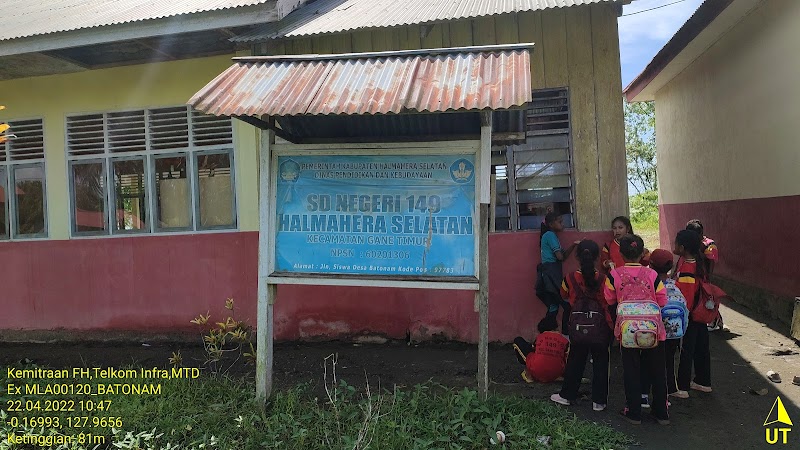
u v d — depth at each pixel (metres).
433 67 3.92
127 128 6.70
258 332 4.14
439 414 3.87
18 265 6.88
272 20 5.31
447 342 5.95
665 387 3.94
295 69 4.09
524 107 3.30
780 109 6.55
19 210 7.04
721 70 8.38
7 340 6.88
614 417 4.06
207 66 6.45
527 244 5.71
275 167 4.17
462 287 3.86
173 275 6.49
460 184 3.94
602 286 4.21
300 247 4.12
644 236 15.91
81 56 6.47
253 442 3.60
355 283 3.97
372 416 3.74
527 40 5.70
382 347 5.97
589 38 5.57
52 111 6.87
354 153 4.07
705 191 9.28
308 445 3.57
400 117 4.67
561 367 4.68
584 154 5.59
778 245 6.66
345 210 4.08
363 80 3.82
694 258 4.44
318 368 5.32
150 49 6.25
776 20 6.55
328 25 5.52
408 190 4.00
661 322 3.89
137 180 6.69
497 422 3.65
